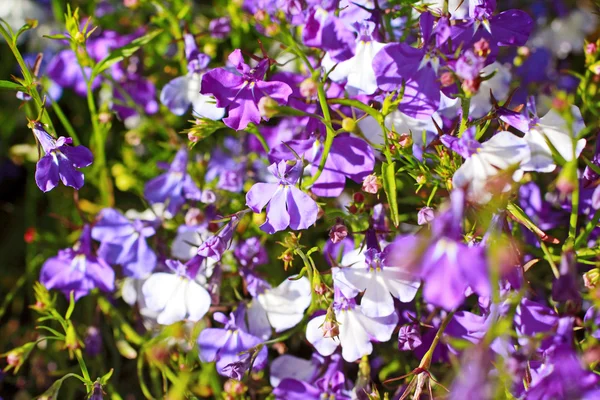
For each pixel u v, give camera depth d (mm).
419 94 223
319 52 250
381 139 234
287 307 241
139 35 294
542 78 280
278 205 223
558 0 297
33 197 295
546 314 220
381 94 234
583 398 202
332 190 235
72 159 233
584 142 220
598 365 230
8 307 293
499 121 228
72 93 309
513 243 216
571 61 301
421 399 230
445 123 236
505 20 224
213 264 243
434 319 237
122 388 275
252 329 242
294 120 260
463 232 228
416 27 239
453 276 194
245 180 269
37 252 291
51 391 233
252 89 227
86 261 257
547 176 258
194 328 248
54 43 313
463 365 202
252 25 277
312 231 262
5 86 233
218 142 281
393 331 238
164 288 242
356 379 248
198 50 261
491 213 210
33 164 297
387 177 222
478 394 195
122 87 288
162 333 250
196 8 304
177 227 265
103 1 306
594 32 274
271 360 264
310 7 226
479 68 207
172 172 265
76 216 289
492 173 213
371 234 231
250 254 247
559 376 204
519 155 213
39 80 261
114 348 272
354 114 226
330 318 223
